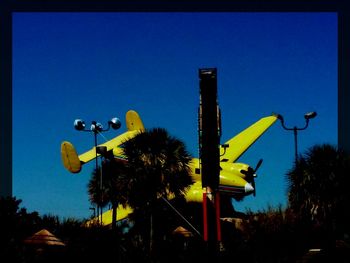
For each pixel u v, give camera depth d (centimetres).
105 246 3641
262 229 3738
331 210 3669
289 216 3738
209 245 2114
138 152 4441
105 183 5091
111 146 5741
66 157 6688
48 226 3509
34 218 3497
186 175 4522
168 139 4459
